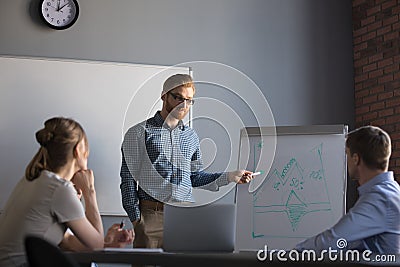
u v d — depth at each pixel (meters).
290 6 6.08
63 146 3.54
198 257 2.79
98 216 3.91
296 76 6.02
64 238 3.70
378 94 5.86
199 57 5.82
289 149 4.64
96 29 5.63
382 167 3.46
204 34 5.85
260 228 4.47
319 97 6.06
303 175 4.55
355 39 6.16
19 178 5.38
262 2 6.02
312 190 4.48
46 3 5.51
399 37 5.64
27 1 5.52
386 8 5.79
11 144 5.39
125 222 5.54
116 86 5.61
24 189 3.55
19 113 5.42
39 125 5.45
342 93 6.12
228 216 3.67
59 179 3.51
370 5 5.97
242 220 4.52
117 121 5.59
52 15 5.52
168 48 5.76
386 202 3.36
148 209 4.49
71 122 3.62
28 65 5.46
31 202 3.45
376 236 3.41
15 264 3.41
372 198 3.37
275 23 6.03
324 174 4.51
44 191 3.46
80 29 5.60
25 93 5.45
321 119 6.05
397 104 5.64
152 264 2.93
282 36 6.04
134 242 4.44
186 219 3.64
